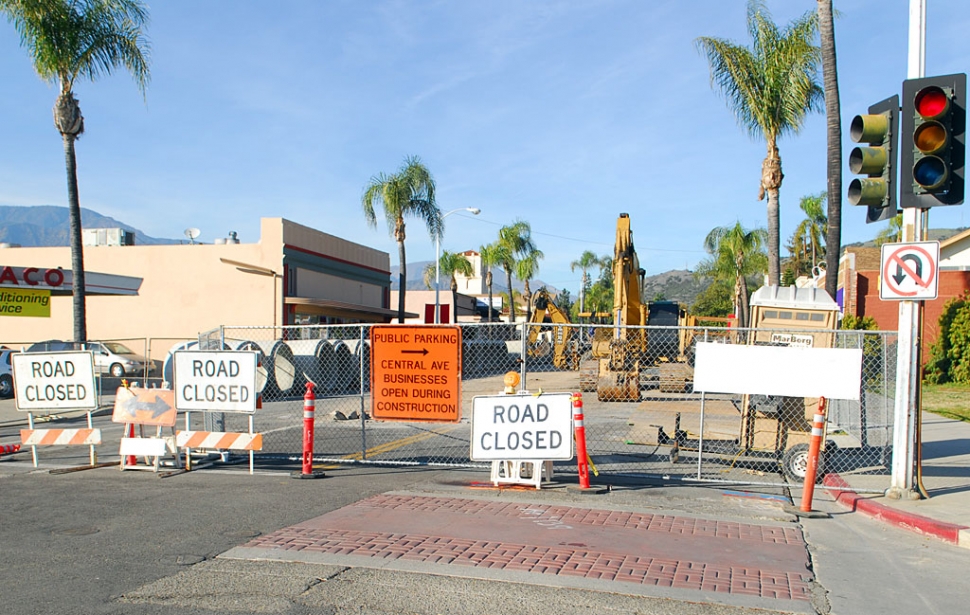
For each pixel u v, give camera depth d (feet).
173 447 36.01
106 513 27.22
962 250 105.81
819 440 28.48
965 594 19.43
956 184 26.86
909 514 26.58
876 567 21.76
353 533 24.35
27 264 124.36
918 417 29.48
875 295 119.75
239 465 37.60
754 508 28.73
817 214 163.43
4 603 18.08
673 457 38.58
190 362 35.83
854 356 31.07
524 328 33.53
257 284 113.80
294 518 26.40
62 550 22.50
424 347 35.65
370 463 37.47
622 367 76.38
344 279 134.10
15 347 111.24
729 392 32.24
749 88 67.00
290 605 17.94
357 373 86.84
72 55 68.49
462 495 30.35
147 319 117.70
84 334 75.36
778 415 36.19
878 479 33.55
